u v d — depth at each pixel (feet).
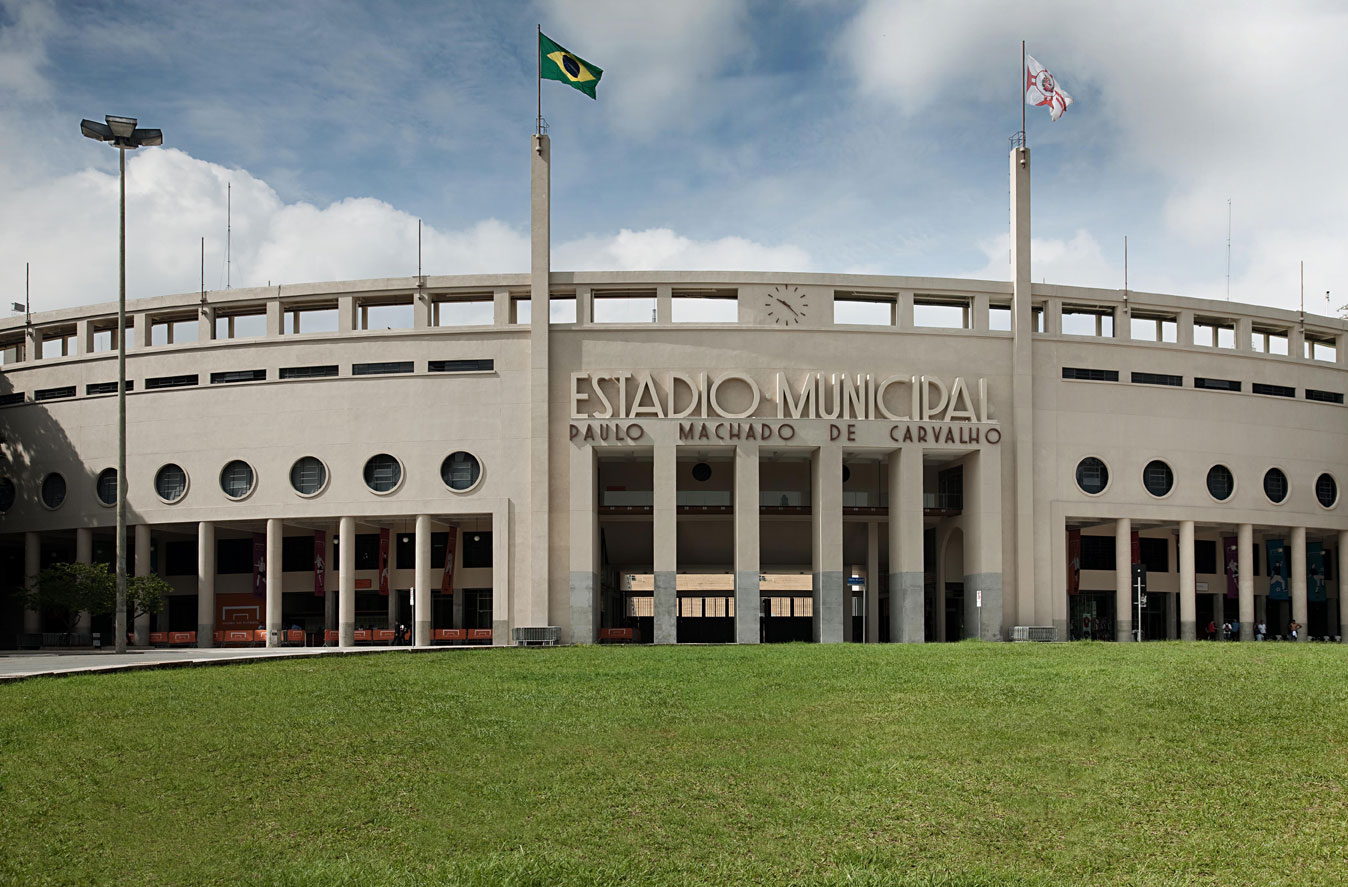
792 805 54.75
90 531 203.00
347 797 55.57
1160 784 57.41
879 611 219.82
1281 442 204.64
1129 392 195.31
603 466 203.72
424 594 184.85
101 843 49.03
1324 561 235.20
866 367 186.60
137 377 199.72
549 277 186.91
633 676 95.09
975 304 192.24
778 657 112.16
